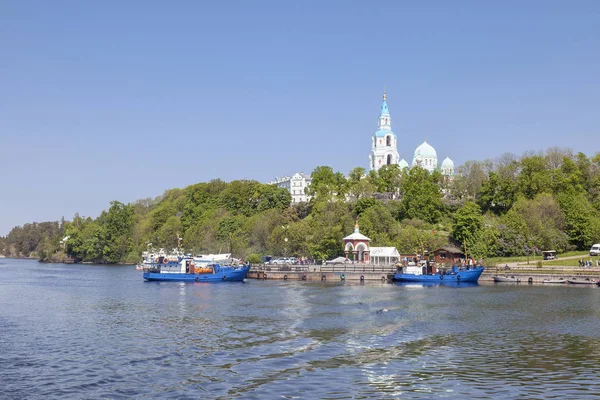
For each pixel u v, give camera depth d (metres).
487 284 159.00
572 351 63.25
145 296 124.06
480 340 69.25
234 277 169.62
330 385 49.25
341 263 184.25
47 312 96.75
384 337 70.69
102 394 47.06
